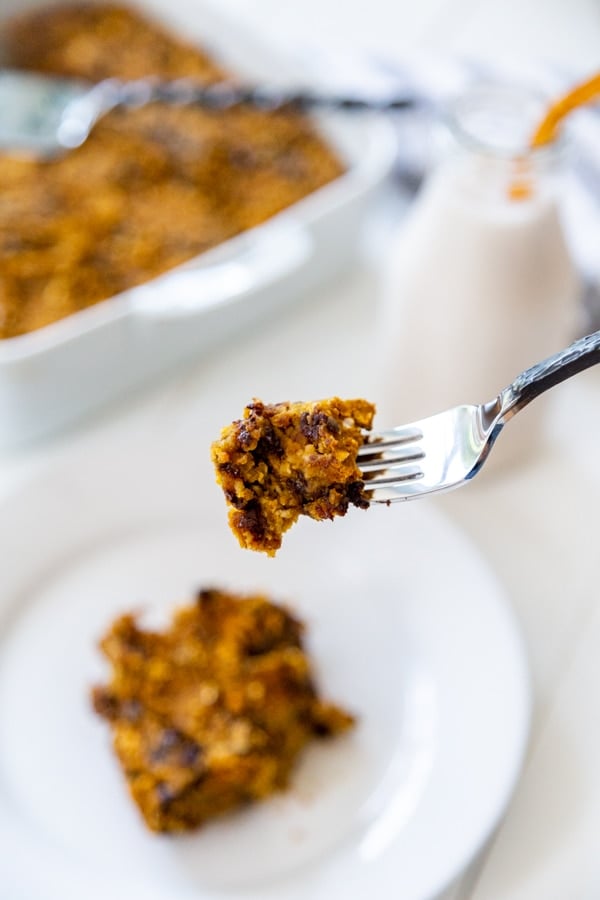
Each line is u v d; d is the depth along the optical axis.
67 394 0.57
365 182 0.61
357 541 0.53
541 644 0.52
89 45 0.71
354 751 0.49
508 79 0.69
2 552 0.52
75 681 0.50
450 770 0.48
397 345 0.55
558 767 0.49
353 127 0.66
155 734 0.48
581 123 0.64
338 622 0.52
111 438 0.58
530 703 0.48
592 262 0.60
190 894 0.46
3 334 0.56
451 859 0.45
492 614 0.51
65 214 0.61
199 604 0.51
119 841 0.47
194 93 0.66
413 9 0.76
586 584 0.54
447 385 0.54
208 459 0.55
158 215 0.62
